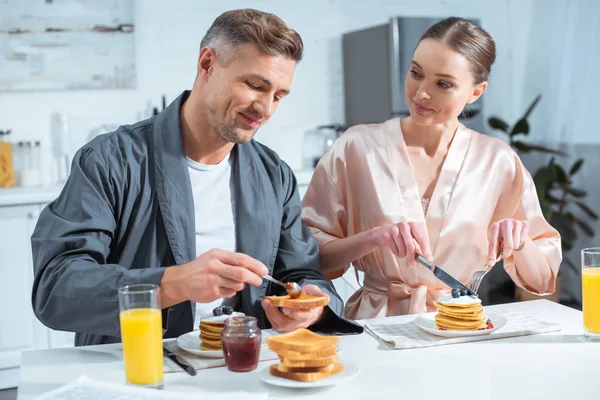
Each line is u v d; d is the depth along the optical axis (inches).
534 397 49.1
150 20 163.9
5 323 137.0
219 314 59.4
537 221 82.4
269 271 71.9
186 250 67.7
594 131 185.0
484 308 73.7
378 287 83.0
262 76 61.6
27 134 156.9
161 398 48.0
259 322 69.9
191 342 59.9
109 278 58.2
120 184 66.1
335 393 50.2
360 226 84.3
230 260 55.8
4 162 150.0
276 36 61.5
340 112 180.9
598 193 185.3
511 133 179.6
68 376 54.6
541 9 193.8
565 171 192.4
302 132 178.4
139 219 67.1
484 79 78.3
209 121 65.9
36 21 154.9
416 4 185.3
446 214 81.3
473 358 57.4
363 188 83.0
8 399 131.0
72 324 59.8
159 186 67.3
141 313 50.8
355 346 61.1
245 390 50.8
